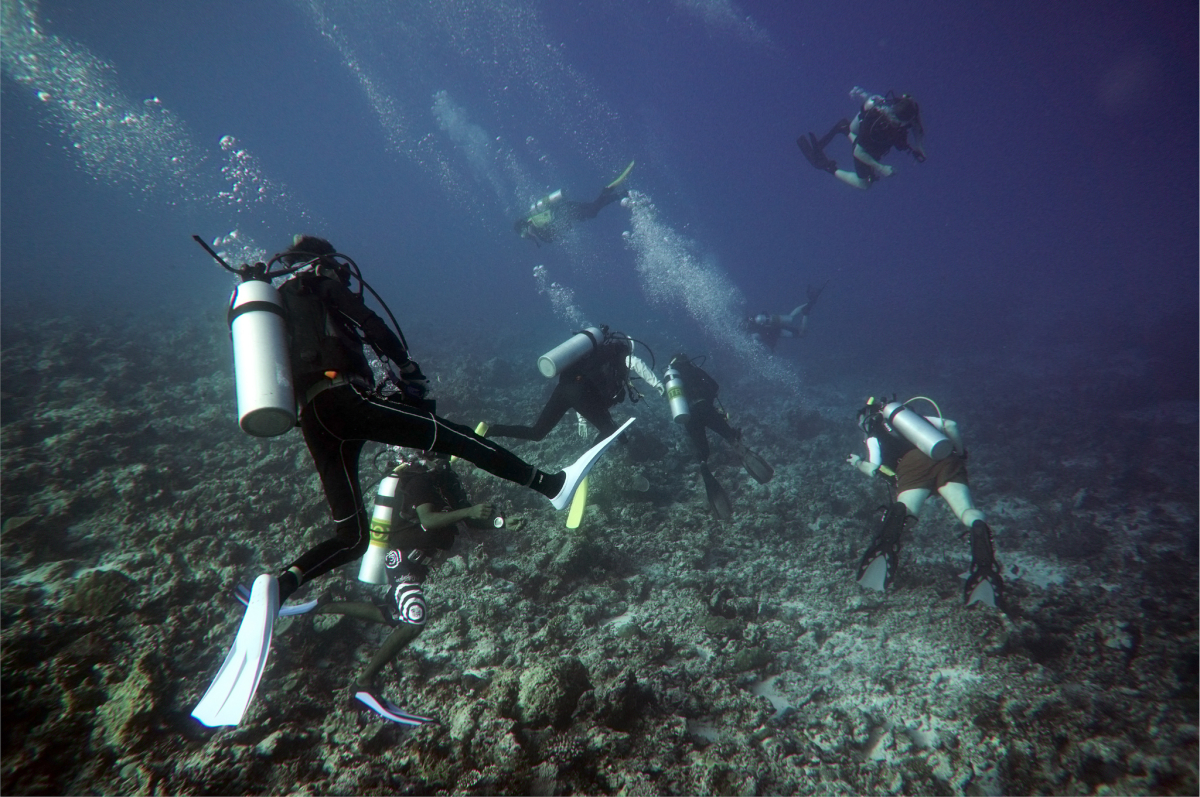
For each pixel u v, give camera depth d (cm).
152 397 845
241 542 494
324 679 349
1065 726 343
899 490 509
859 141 975
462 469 616
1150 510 689
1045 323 2100
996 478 809
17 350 1034
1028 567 583
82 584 381
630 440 750
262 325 179
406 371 199
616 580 493
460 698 338
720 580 505
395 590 328
